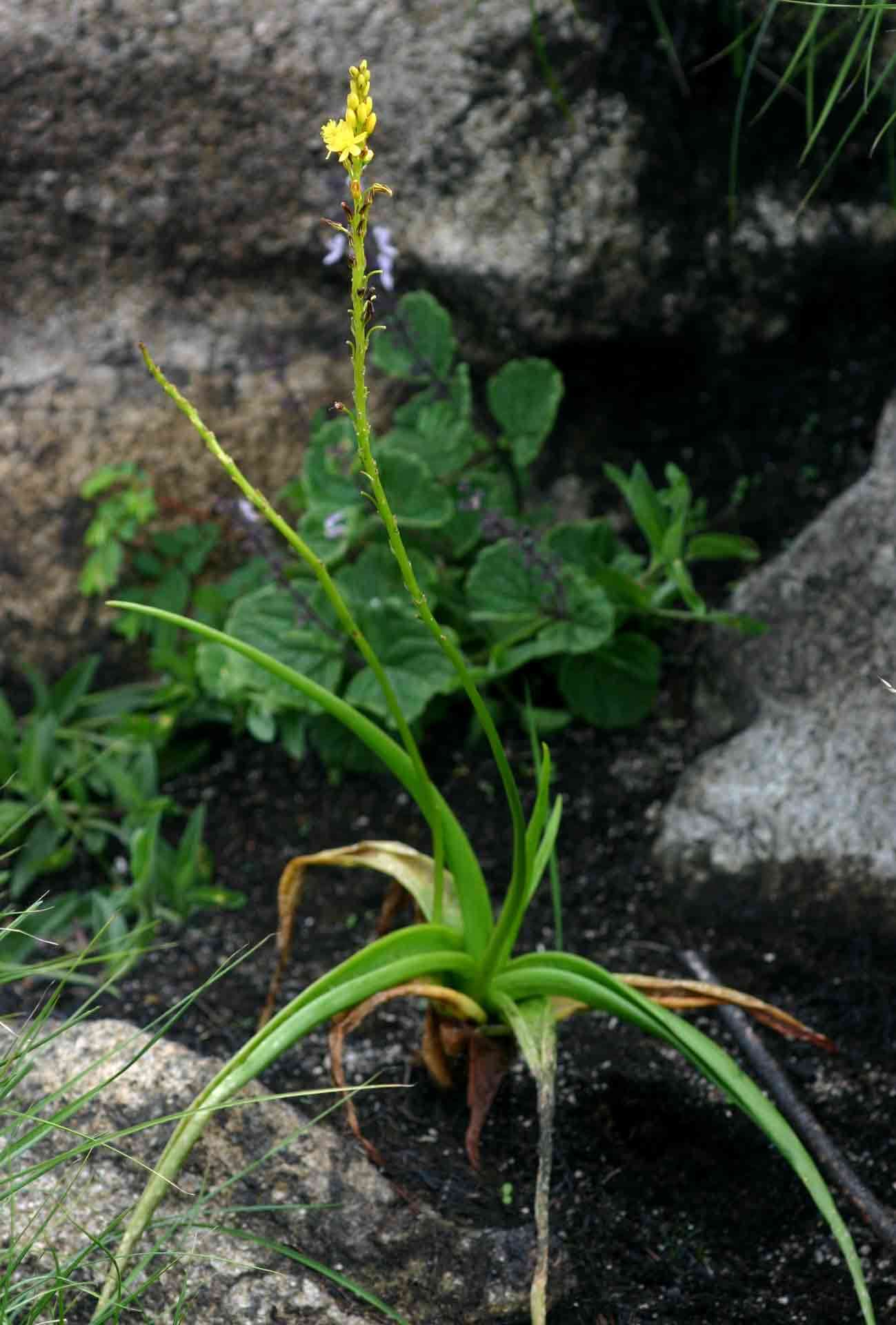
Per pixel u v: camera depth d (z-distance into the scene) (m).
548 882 2.96
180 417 3.57
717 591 3.42
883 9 2.39
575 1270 2.04
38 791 3.29
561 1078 2.46
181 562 3.57
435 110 3.40
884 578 2.91
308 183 3.50
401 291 3.49
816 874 2.69
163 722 3.37
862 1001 2.53
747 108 3.34
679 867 2.84
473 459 3.51
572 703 3.21
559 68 3.36
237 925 3.02
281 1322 1.84
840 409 3.46
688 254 3.37
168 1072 2.15
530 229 3.36
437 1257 1.96
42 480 3.58
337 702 1.99
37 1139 1.89
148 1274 1.88
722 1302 2.05
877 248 3.36
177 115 3.53
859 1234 2.14
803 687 2.96
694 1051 1.98
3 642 3.61
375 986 1.98
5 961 2.92
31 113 3.56
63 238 3.64
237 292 3.64
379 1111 2.35
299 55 3.45
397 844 2.30
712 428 3.54
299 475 3.59
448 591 3.25
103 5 3.51
